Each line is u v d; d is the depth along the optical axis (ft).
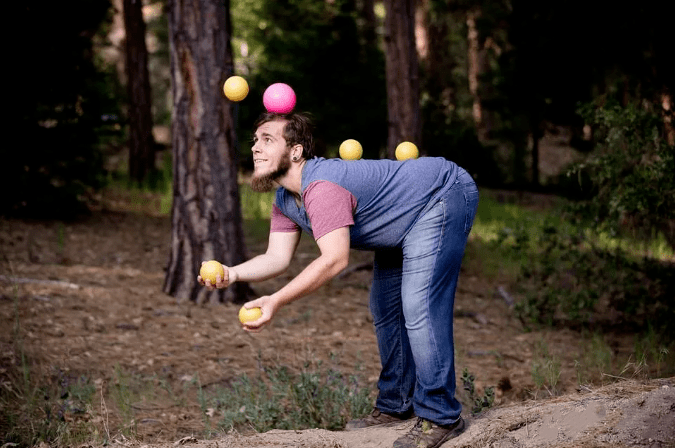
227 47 25.09
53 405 15.10
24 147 37.19
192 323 22.43
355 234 11.05
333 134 62.80
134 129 56.24
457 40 89.20
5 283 24.49
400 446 11.19
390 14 33.04
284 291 10.14
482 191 61.00
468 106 81.56
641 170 20.34
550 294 23.57
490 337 22.74
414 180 11.05
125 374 17.76
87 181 39.73
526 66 54.75
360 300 27.07
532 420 11.49
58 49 37.32
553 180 67.26
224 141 25.05
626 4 29.14
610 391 12.09
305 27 68.49
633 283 23.17
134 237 36.35
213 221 24.95
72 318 21.76
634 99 24.43
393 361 12.70
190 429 14.89
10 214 37.09
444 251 11.12
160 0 85.56
